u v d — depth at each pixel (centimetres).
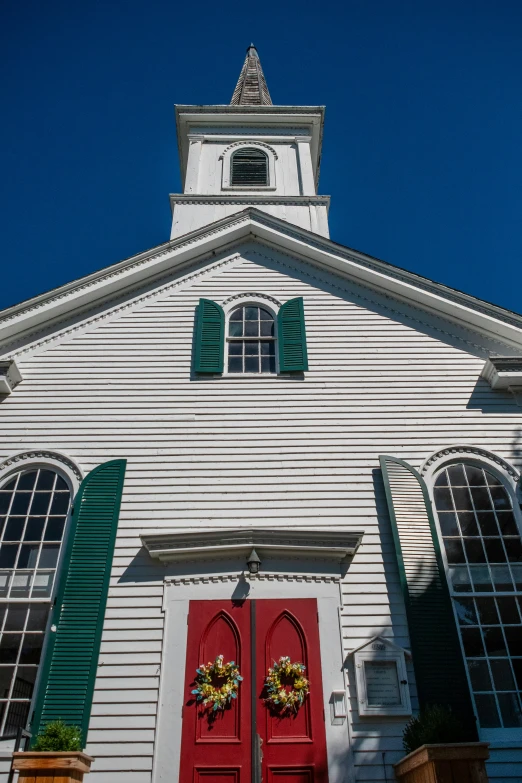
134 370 1067
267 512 916
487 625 841
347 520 913
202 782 726
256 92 2341
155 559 869
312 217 1510
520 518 926
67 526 905
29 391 1034
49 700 757
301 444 982
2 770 729
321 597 844
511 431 1009
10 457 960
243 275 1223
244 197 1539
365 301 1179
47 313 1115
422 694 766
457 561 894
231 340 1127
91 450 971
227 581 850
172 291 1191
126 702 769
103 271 1166
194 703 771
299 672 789
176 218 1498
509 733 765
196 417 1008
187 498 926
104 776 723
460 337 1127
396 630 825
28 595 847
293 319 1144
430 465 972
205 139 1773
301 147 1761
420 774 657
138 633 816
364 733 757
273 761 738
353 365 1083
